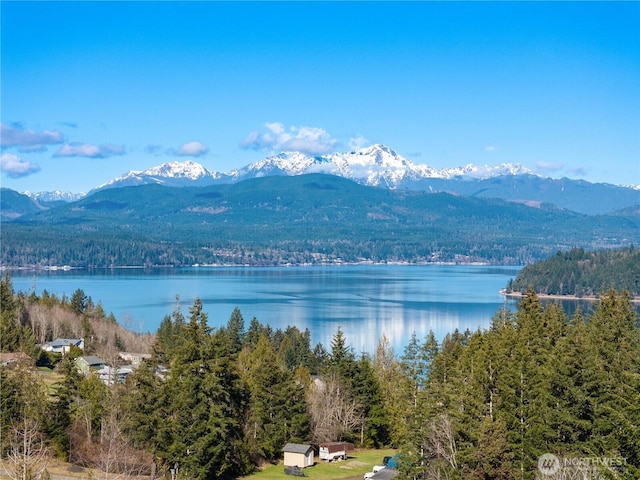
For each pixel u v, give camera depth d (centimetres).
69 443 8188
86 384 8825
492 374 7706
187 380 8294
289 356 16200
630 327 10250
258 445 9431
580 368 7081
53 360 15138
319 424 10231
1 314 16238
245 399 9206
